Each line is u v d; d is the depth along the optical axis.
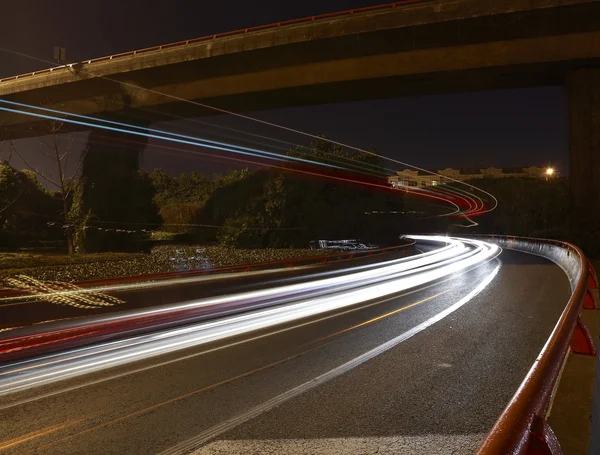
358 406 5.14
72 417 4.91
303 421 4.75
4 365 6.88
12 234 33.25
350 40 31.03
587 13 26.02
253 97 36.97
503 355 7.04
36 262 20.97
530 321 9.38
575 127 28.75
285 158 34.09
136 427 4.64
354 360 6.92
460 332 8.59
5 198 32.78
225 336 8.70
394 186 43.81
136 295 11.77
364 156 38.69
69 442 4.33
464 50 29.70
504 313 10.29
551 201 39.97
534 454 2.00
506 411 2.09
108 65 38.41
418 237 55.47
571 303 4.56
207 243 35.62
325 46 31.97
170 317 10.31
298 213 32.50
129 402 5.33
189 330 9.24
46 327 9.38
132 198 37.06
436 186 66.81
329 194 35.84
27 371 6.57
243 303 12.25
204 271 18.14
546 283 15.30
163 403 5.29
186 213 41.12
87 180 35.28
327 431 4.51
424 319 9.88
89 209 34.06
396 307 11.48
